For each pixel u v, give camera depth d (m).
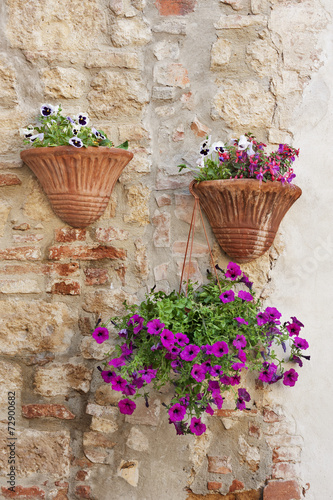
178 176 2.17
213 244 2.17
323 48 2.19
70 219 2.04
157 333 1.82
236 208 1.97
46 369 2.12
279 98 2.18
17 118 2.13
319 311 2.20
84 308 2.14
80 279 2.14
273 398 2.17
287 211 2.14
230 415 2.15
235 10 2.18
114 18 2.15
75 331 2.14
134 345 2.01
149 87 2.17
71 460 2.12
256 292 2.18
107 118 2.16
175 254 2.17
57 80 2.13
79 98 2.15
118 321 2.11
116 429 2.13
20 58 2.13
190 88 2.17
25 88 2.13
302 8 2.18
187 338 1.87
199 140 2.18
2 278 2.12
